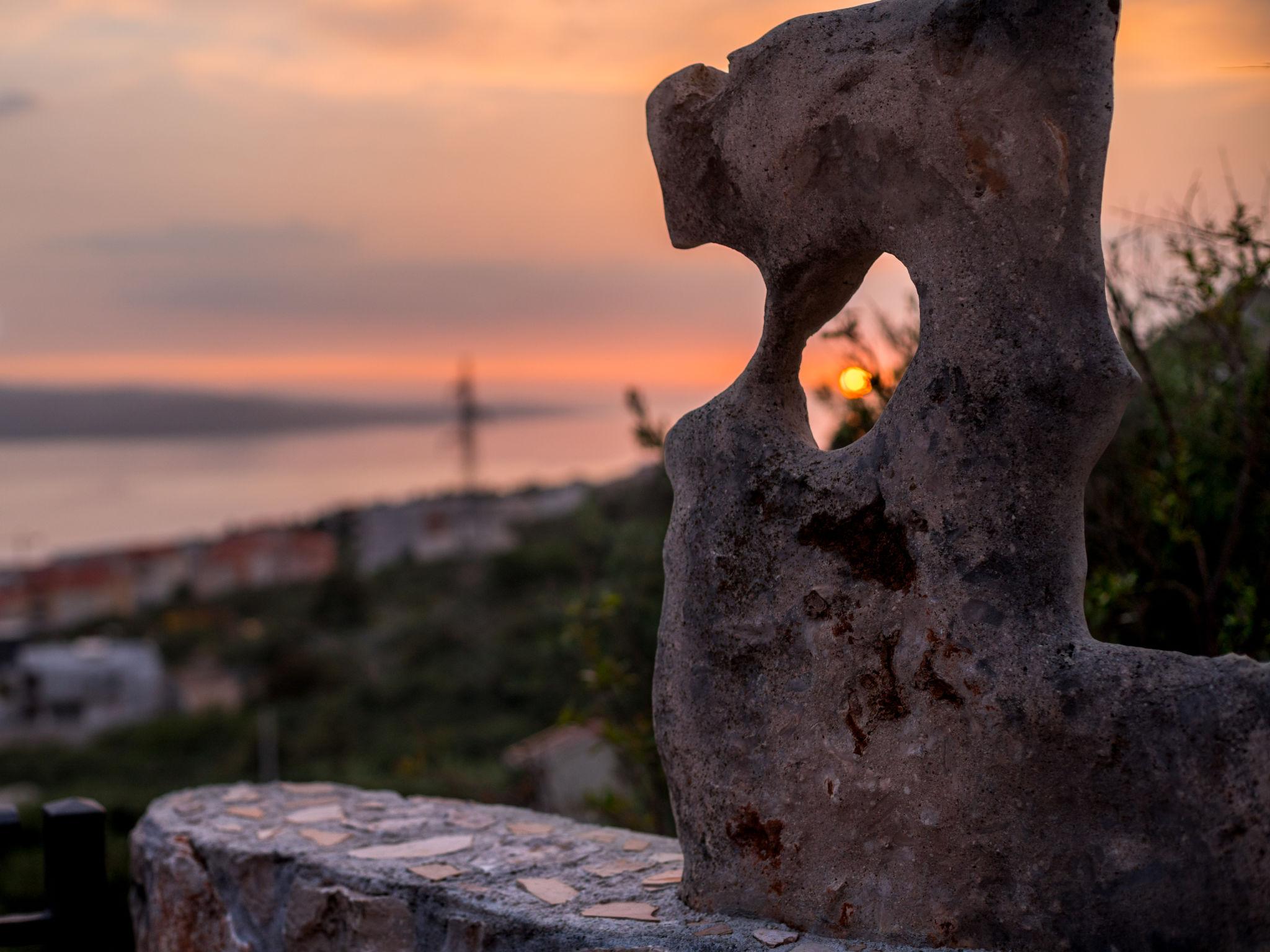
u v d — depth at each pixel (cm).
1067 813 196
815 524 222
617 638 455
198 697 2953
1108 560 362
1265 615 328
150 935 310
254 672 3034
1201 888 187
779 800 225
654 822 416
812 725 221
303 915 273
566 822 305
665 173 244
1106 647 196
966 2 200
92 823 332
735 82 229
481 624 2370
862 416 374
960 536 204
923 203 206
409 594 3597
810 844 221
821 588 221
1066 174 193
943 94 202
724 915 231
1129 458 359
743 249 237
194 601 5141
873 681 214
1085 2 191
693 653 237
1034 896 199
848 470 219
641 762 410
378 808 321
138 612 5162
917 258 208
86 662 3161
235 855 289
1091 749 193
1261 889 185
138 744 2302
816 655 221
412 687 2064
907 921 210
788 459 228
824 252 221
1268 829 185
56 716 3044
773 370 233
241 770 1925
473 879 260
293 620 3775
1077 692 194
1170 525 317
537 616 1983
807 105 218
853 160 213
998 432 200
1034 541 199
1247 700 186
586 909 240
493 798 526
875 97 209
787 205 223
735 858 231
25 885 542
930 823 208
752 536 230
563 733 677
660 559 486
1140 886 191
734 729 231
